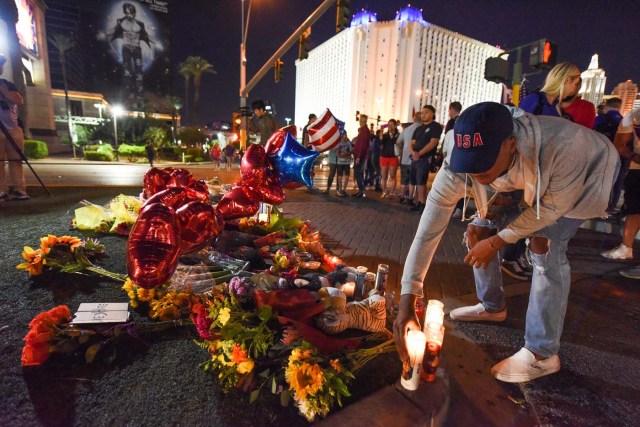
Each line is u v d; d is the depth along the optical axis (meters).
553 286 2.00
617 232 5.82
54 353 1.85
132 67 106.94
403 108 110.19
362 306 2.26
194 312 2.10
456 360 2.23
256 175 2.67
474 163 1.44
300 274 3.13
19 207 5.34
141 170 17.02
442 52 114.00
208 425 1.49
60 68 78.69
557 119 1.67
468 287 3.38
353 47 112.25
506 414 1.82
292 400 1.65
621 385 2.07
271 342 1.87
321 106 131.50
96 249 3.21
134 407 1.56
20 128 5.95
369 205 7.90
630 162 4.14
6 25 16.59
